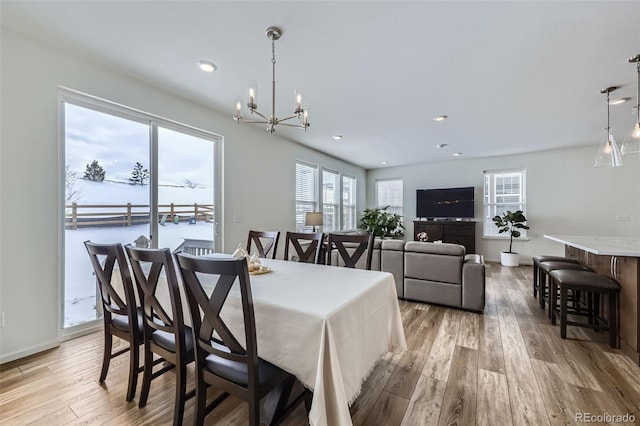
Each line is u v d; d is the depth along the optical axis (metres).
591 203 5.35
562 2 1.70
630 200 5.09
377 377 1.90
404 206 7.41
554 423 1.47
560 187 5.59
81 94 2.42
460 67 2.46
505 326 2.76
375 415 1.54
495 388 1.77
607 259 2.62
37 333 2.18
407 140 4.94
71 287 2.43
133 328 1.63
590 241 3.00
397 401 1.65
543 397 1.68
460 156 6.23
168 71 2.58
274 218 4.64
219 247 3.72
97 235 2.59
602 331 2.62
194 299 1.28
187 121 3.23
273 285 1.66
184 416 1.53
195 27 1.96
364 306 1.52
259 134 4.32
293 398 1.66
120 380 1.85
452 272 3.24
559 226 5.61
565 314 2.47
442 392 1.74
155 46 2.20
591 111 3.46
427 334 2.59
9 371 1.92
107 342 1.82
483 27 1.93
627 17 1.81
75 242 2.45
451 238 6.39
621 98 3.07
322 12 1.80
